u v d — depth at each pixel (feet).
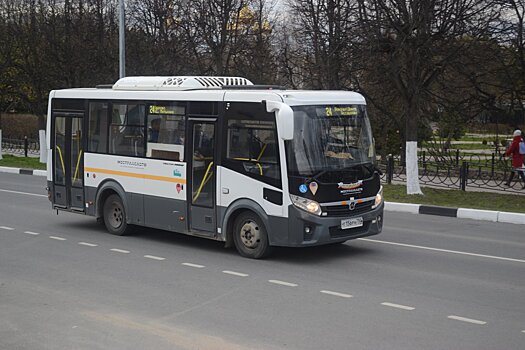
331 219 33.71
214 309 25.68
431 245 39.17
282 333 22.70
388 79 65.10
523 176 65.36
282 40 100.42
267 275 31.48
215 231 36.45
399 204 55.06
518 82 63.87
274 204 33.60
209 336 22.43
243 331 22.94
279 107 32.91
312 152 33.58
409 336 22.34
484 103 67.41
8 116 147.84
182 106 37.81
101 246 38.93
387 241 40.37
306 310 25.53
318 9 74.02
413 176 61.16
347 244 39.24
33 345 21.67
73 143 44.75
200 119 36.86
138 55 90.74
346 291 28.45
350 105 35.83
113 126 42.09
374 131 111.24
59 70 92.53
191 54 92.22
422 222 48.52
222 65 92.07
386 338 22.13
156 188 39.45
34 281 30.32
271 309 25.67
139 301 26.89
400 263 34.14
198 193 37.11
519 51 62.18
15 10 98.63
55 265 33.78
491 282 30.09
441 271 32.32
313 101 34.19
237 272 32.14
